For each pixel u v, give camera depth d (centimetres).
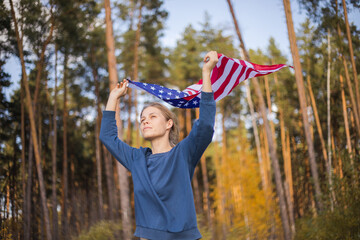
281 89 1556
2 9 763
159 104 153
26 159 979
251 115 1811
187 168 136
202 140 136
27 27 833
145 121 148
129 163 149
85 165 1762
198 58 1798
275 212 1452
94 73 1400
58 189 1505
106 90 1477
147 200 132
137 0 1395
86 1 1016
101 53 1330
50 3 901
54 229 1109
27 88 866
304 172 1479
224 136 2053
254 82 1204
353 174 704
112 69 974
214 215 2292
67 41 1026
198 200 2131
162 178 133
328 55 963
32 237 882
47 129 1251
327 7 819
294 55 1009
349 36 786
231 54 1266
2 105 852
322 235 710
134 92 1495
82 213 1653
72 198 1542
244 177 1602
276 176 1154
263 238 1416
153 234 126
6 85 827
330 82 1009
